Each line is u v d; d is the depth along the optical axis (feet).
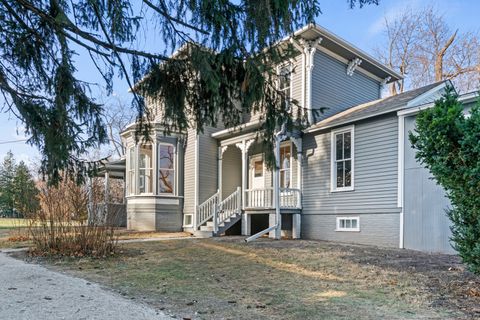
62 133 18.22
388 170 35.42
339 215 39.63
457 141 16.55
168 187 53.11
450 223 30.17
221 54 16.14
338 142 40.75
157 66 17.57
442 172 17.03
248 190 46.68
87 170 20.22
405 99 36.68
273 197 43.86
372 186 36.70
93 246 30.40
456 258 27.27
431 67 85.56
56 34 17.39
